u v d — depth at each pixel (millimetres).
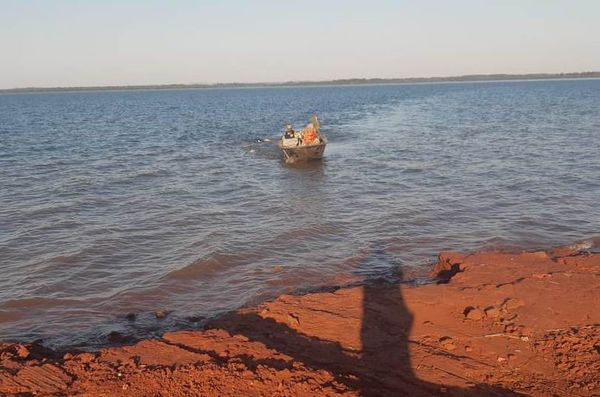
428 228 14656
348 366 6664
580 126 39719
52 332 8914
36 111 85125
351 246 13242
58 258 12539
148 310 9797
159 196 19109
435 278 10672
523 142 31766
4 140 38406
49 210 17000
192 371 5855
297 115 64625
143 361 6277
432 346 7117
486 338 7234
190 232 14609
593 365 6387
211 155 29812
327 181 21719
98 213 16703
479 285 8992
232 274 11508
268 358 6473
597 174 21312
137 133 44219
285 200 18422
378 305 8461
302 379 5785
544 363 6555
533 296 8367
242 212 16781
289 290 10516
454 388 6082
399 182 21109
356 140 35938
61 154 30500
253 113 71562
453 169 23562
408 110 68562
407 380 6277
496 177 21469
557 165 23594
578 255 10969
